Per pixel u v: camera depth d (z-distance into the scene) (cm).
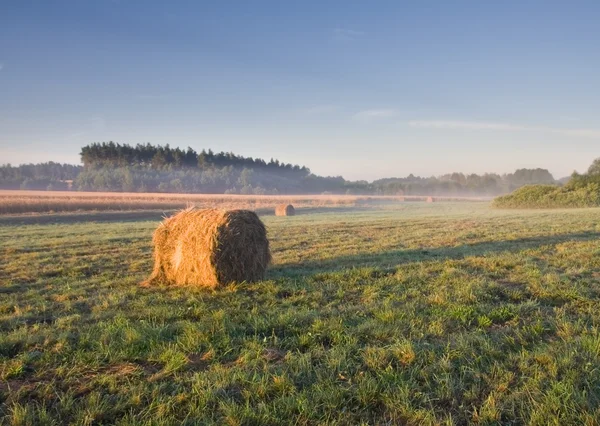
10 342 473
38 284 826
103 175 9962
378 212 3744
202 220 807
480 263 932
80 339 480
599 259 945
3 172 12338
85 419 318
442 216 2839
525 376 380
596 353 418
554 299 642
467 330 514
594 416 309
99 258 1150
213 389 364
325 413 330
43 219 2755
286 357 431
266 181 12419
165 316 580
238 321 555
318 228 1992
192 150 13525
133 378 392
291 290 727
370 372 400
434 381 381
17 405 340
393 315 549
